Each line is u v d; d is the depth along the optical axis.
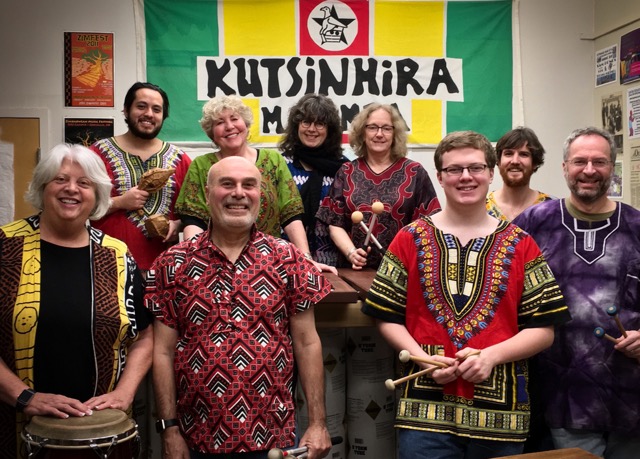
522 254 2.11
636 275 2.25
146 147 3.04
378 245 2.88
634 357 2.21
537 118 4.65
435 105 4.56
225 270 2.09
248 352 2.04
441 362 2.01
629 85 4.30
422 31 4.54
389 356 2.57
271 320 2.09
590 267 2.28
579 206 2.33
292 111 3.33
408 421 2.10
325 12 4.47
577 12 4.65
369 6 4.49
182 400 2.08
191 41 4.39
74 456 1.83
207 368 2.03
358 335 2.54
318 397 2.17
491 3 4.57
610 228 2.29
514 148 3.20
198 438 2.04
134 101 2.98
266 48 4.45
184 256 2.13
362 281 2.53
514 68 4.61
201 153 4.41
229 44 4.42
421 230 2.17
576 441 2.31
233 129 2.86
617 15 4.40
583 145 2.27
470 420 2.04
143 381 2.50
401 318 2.17
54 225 2.09
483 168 2.09
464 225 2.15
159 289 2.14
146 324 2.16
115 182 2.95
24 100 4.24
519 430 2.04
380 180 3.09
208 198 2.15
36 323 2.00
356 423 2.58
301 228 2.93
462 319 2.07
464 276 2.09
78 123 4.29
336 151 3.35
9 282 2.02
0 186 4.23
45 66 4.25
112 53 4.31
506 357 2.02
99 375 2.05
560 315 2.07
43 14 4.25
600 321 2.25
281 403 2.08
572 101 4.67
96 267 2.11
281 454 1.69
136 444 2.01
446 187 2.13
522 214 2.45
